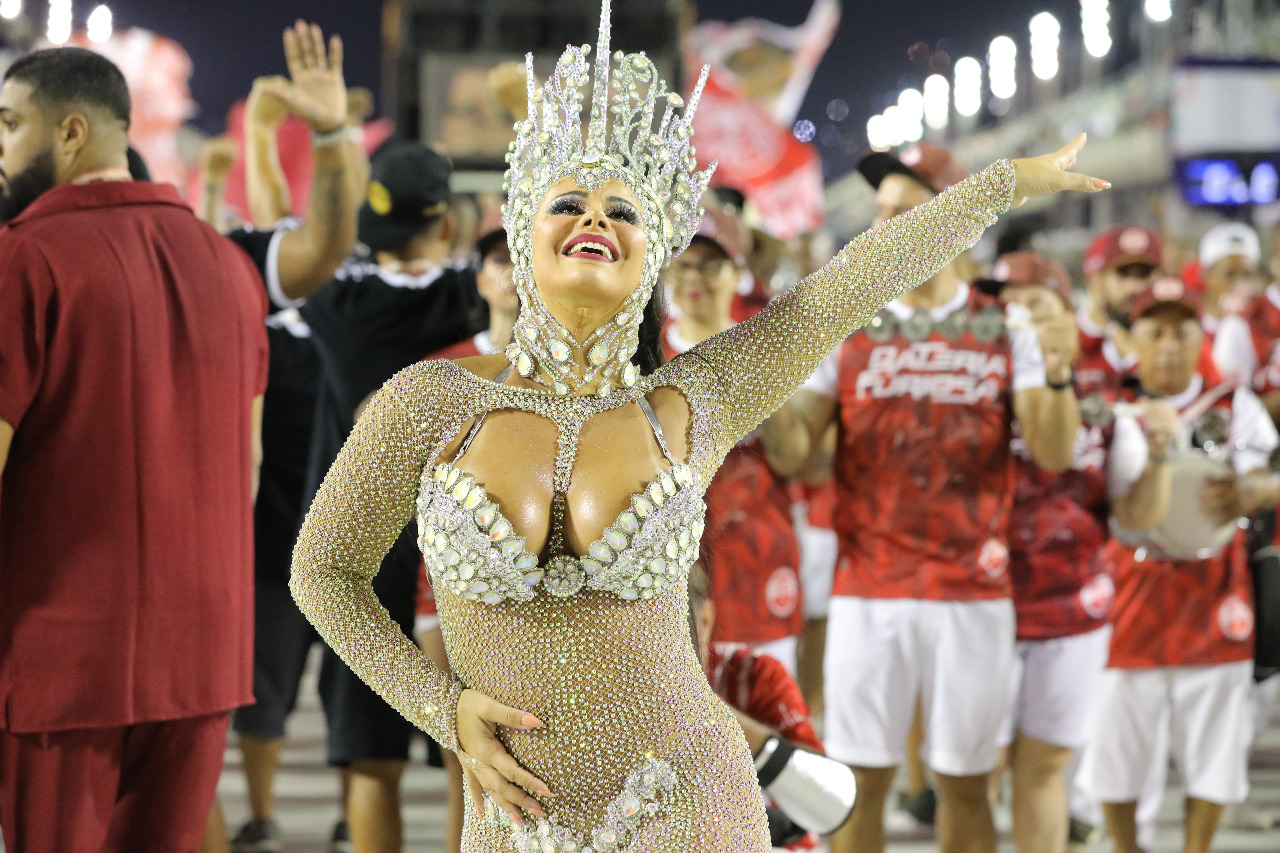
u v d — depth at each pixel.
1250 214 32.56
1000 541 6.33
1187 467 7.05
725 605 6.91
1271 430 7.47
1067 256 28.95
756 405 3.54
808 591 9.41
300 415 7.44
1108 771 7.24
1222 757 7.18
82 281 4.29
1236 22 34.91
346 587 3.36
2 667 4.29
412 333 6.64
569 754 3.24
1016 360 6.32
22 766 4.33
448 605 3.33
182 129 30.25
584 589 3.24
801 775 4.47
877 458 6.32
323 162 5.75
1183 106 32.59
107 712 4.32
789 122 18.95
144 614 4.39
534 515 3.23
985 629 6.26
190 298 4.57
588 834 3.24
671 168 3.56
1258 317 11.88
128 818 4.60
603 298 3.28
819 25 18.69
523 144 3.49
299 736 10.09
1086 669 6.79
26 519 4.28
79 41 17.02
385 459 3.32
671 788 3.25
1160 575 7.16
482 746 3.21
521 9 18.95
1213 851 7.81
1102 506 7.04
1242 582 7.22
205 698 4.56
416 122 19.20
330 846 7.57
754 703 5.02
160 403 4.44
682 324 6.91
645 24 18.78
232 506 4.69
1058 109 44.31
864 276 3.55
